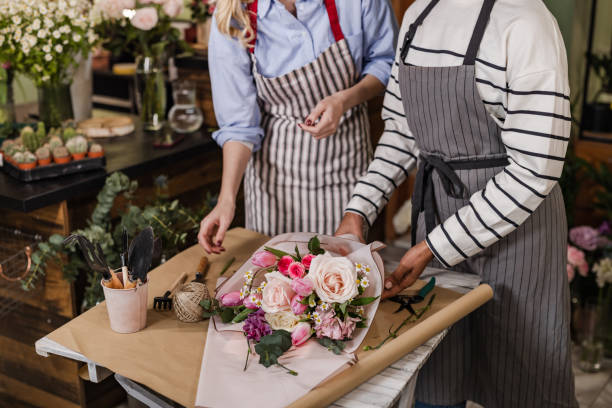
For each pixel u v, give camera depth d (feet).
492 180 4.79
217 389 3.68
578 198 10.53
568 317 5.54
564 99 4.44
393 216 13.07
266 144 6.36
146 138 8.71
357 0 5.81
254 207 6.68
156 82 8.83
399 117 5.72
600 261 8.96
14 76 8.27
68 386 7.68
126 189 7.13
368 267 4.35
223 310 4.38
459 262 5.13
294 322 4.11
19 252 6.86
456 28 4.87
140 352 4.12
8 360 7.96
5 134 8.07
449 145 5.17
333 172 6.35
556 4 9.91
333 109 5.61
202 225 5.52
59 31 7.77
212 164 9.13
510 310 5.44
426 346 4.28
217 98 6.17
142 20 8.48
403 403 4.23
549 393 5.64
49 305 7.41
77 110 9.14
